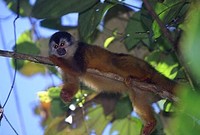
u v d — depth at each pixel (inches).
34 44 473.1
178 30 340.2
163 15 290.7
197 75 86.1
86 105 466.3
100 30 468.8
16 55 290.0
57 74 466.3
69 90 380.2
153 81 354.9
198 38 87.2
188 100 90.8
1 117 273.4
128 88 367.9
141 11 362.6
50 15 356.8
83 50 374.6
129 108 444.8
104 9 361.1
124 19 467.5
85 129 465.7
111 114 469.7
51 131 464.4
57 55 366.0
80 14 366.3
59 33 381.4
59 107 456.4
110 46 467.2
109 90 378.3
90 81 375.9
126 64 364.2
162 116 430.6
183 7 297.9
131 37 407.5
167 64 399.2
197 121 98.9
